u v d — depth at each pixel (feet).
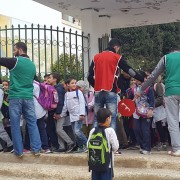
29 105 16.08
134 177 13.76
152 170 14.39
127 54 58.29
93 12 23.24
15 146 16.16
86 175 13.97
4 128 17.71
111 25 28.45
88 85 19.29
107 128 11.69
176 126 15.66
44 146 17.01
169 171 14.17
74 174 14.19
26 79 16.02
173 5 23.08
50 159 15.98
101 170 11.39
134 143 18.52
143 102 16.56
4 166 15.53
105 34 23.26
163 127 17.98
